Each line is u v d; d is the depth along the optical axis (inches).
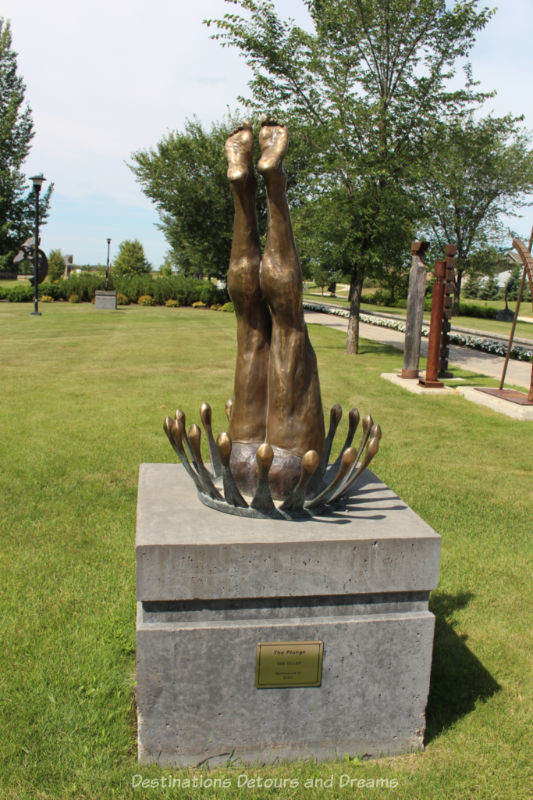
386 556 105.0
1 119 1598.2
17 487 232.8
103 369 513.3
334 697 108.3
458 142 625.3
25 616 148.2
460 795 101.8
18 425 325.7
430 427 356.5
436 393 452.1
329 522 112.4
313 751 109.6
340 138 595.8
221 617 104.0
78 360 557.6
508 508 230.7
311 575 103.4
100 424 331.0
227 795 99.8
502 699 126.8
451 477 266.5
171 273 2453.2
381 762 109.9
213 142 1291.8
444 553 191.3
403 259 642.8
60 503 218.8
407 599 109.0
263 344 123.3
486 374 581.0
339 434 328.8
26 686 123.6
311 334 856.9
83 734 112.0
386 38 599.8
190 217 1320.1
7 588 161.2
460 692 128.8
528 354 713.6
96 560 177.9
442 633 149.9
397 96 609.9
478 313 1545.3
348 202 611.2
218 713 105.8
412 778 105.1
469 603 163.0
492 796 101.9
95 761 105.6
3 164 1633.9
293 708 107.5
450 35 591.2
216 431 323.0
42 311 1101.7
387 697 109.8
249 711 106.5
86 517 207.9
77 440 298.8
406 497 238.5
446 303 527.5
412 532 107.6
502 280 2381.9
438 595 167.0
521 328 1187.9
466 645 145.4
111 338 729.0
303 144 627.5
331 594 104.9
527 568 182.9
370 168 581.9
